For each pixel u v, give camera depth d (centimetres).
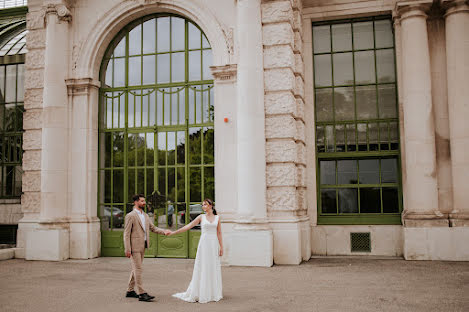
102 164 1427
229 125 1266
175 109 1378
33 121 1440
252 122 1175
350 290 825
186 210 1328
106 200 1414
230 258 1142
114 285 921
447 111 1272
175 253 1327
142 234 783
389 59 1384
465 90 1220
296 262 1145
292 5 1301
